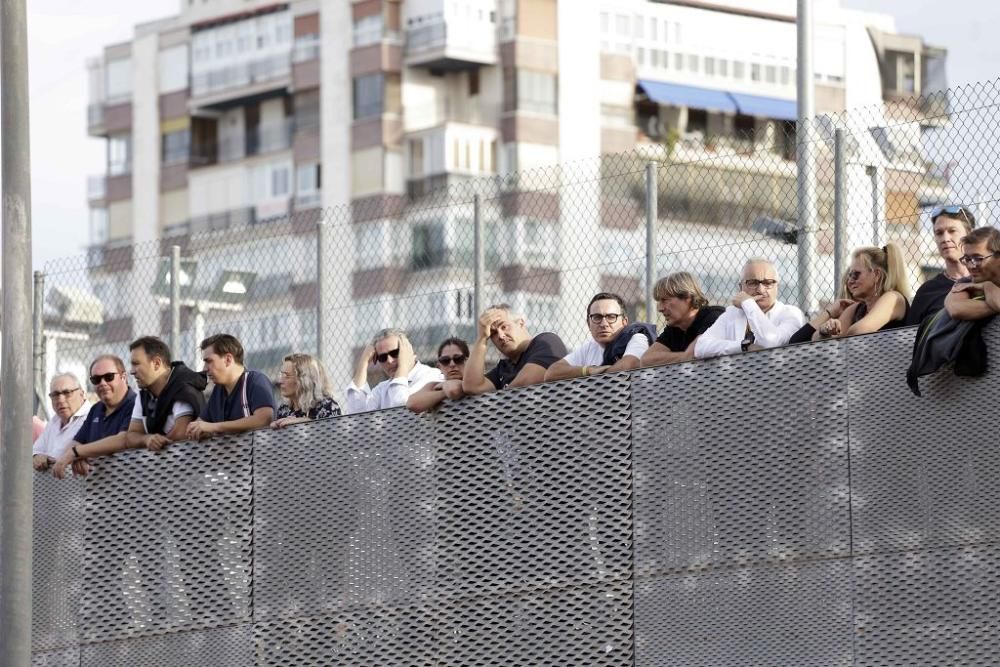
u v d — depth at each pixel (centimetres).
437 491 2267
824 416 2025
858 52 12775
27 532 2239
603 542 2148
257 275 3412
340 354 3409
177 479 2473
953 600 1931
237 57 13212
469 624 2233
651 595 2112
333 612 2334
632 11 12594
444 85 12538
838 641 1988
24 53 2322
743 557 2055
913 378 1944
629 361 2205
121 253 3512
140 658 2484
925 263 2502
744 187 3131
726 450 2080
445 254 3359
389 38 12444
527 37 12312
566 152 12350
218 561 2431
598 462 2161
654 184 2772
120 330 3375
